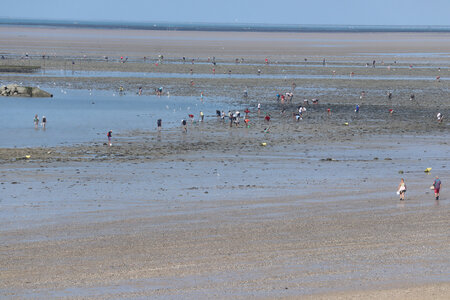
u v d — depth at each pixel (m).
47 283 83.12
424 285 83.31
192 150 178.38
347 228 107.25
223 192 131.12
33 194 127.25
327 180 143.75
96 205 119.69
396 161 168.00
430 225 109.56
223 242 99.44
